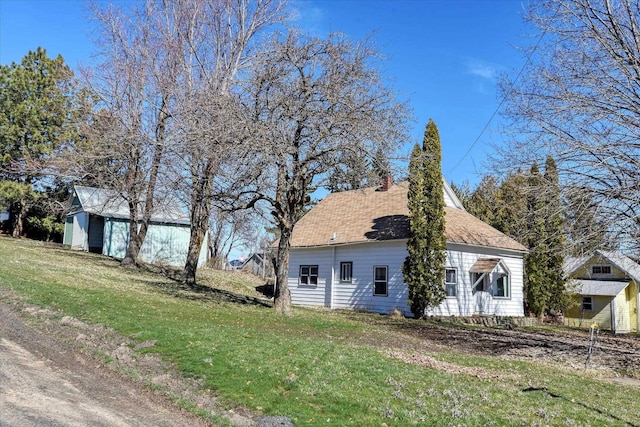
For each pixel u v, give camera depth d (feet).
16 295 39.93
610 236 42.14
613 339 71.87
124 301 46.68
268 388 23.90
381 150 51.11
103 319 35.81
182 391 23.29
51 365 25.04
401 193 85.76
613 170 41.75
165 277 79.56
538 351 48.80
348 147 50.26
